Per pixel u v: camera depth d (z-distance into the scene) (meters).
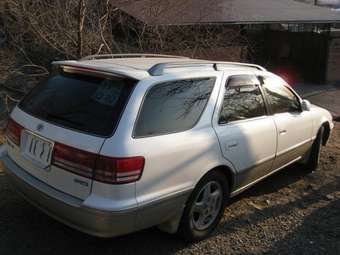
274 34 14.39
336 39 14.33
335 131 8.41
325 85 14.20
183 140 3.42
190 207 3.60
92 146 3.04
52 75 3.85
